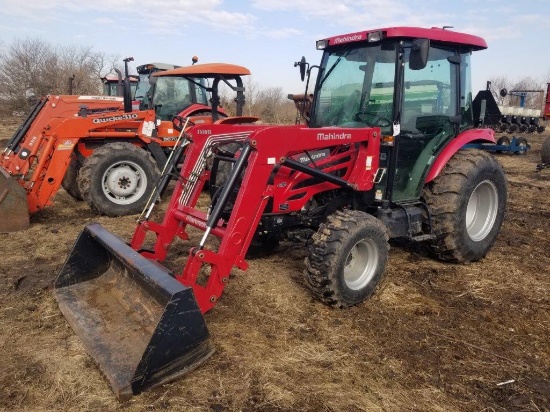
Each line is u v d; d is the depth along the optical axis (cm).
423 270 478
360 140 406
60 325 350
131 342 300
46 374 291
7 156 681
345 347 333
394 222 433
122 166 689
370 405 273
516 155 1500
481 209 511
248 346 329
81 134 669
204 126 407
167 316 273
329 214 432
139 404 266
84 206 752
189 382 286
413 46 382
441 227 462
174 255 502
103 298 355
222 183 403
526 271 482
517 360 322
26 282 435
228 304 391
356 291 387
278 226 402
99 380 286
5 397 271
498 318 381
